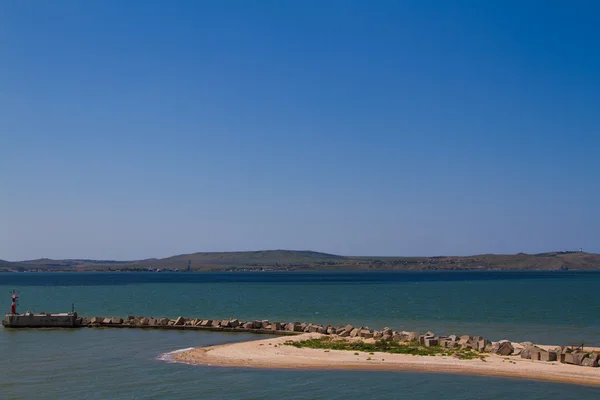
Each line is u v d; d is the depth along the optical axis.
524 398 37.44
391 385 40.50
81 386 40.34
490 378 42.06
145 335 65.31
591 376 42.31
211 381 41.72
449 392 38.81
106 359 49.72
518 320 84.31
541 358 47.28
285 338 59.78
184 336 64.56
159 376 43.16
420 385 40.44
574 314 94.00
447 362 46.69
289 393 38.72
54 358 50.28
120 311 104.94
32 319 71.88
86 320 73.25
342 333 61.56
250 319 87.81
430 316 91.12
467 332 69.50
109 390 39.28
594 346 58.53
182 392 38.91
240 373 44.03
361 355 49.62
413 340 55.66
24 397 37.62
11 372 44.62
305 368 45.56
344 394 38.47
